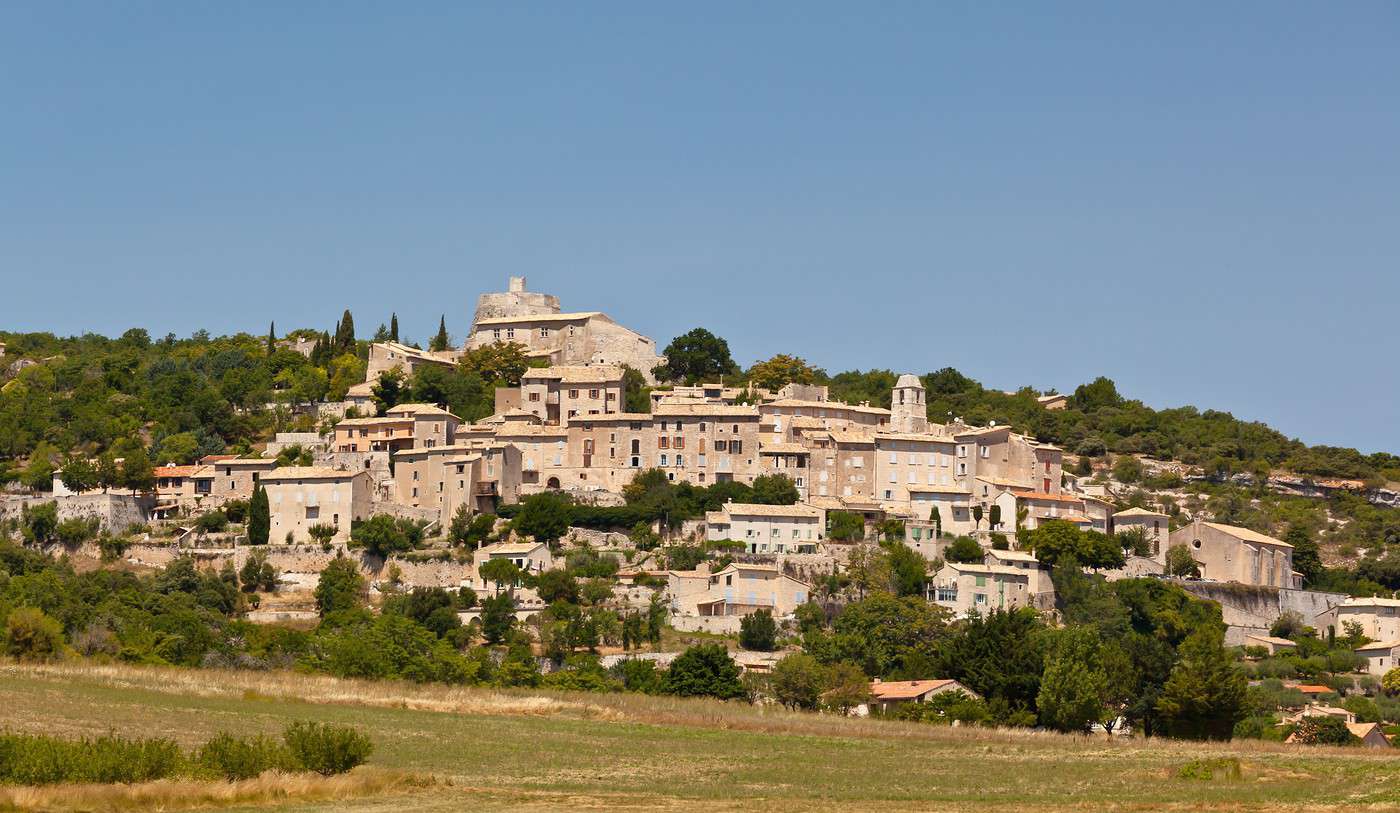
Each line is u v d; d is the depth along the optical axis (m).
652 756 124.75
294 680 155.88
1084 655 172.62
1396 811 98.88
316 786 104.06
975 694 176.25
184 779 101.69
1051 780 115.31
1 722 119.81
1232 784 112.12
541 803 103.44
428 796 104.88
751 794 108.38
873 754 128.75
